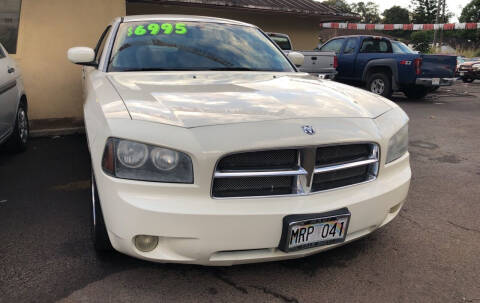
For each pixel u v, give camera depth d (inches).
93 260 100.7
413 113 363.6
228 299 87.1
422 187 165.3
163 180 77.1
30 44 229.6
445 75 418.3
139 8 377.1
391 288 93.1
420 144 244.1
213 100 91.7
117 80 108.8
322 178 86.6
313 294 89.8
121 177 77.7
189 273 96.1
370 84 446.3
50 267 97.2
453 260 106.7
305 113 89.4
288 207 81.0
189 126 78.8
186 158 76.6
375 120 96.9
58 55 236.7
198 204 77.0
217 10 421.4
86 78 148.9
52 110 240.7
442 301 89.1
